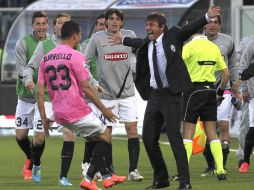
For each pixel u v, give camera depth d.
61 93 28.14
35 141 32.94
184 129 32.41
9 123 58.47
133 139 34.06
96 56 34.38
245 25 58.25
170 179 33.28
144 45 29.06
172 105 28.80
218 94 33.28
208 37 35.75
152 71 28.94
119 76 34.19
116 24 33.69
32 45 34.50
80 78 27.95
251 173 35.88
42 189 30.80
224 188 30.30
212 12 28.09
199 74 32.16
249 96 35.53
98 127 28.31
